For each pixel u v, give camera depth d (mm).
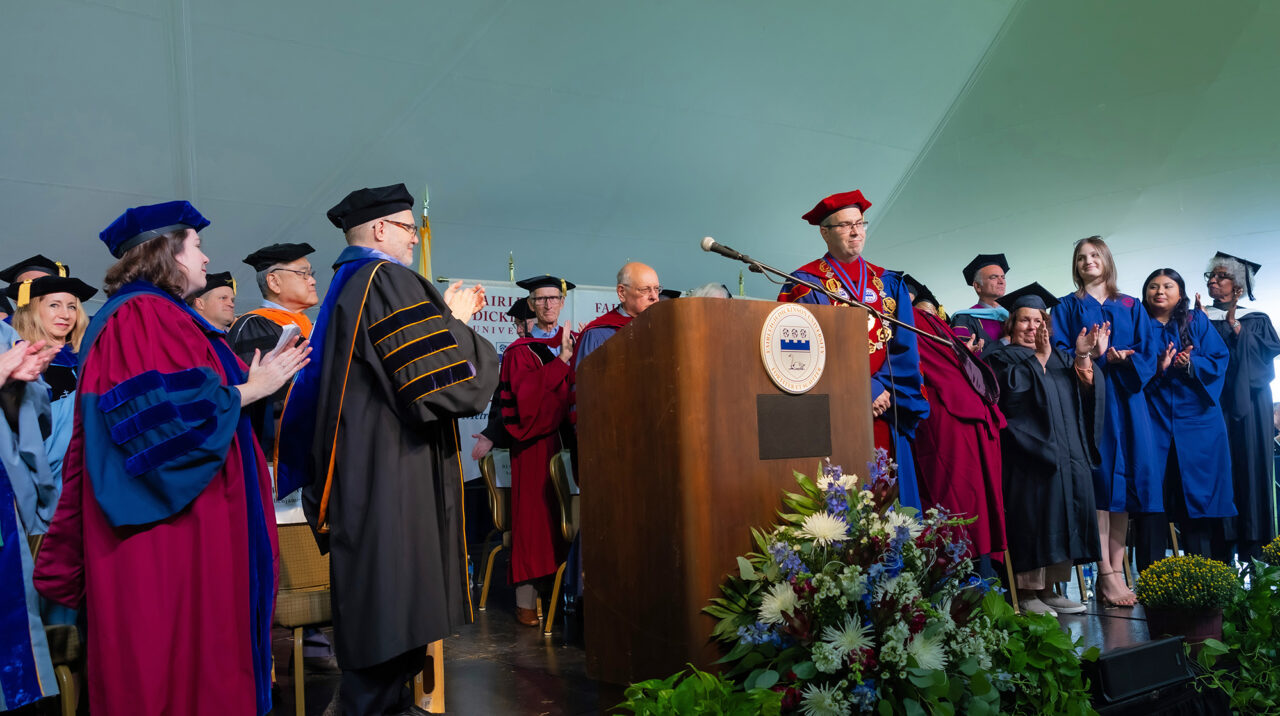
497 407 5172
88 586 2162
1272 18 7242
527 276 8516
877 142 8555
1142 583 3674
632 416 2551
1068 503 4520
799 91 7801
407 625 2531
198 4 5570
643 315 2490
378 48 6215
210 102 6109
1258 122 7887
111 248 2479
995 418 4508
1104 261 5309
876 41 7609
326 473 2641
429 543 2617
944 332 4543
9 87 5555
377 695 2561
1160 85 7883
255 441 2564
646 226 8539
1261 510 5539
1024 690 2582
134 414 2176
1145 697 2998
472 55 6496
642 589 2488
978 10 7691
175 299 2451
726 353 2393
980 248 9398
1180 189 8477
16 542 2686
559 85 6938
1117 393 5055
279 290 4398
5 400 2893
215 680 2197
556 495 4586
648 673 2449
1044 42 7879
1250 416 5590
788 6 7074
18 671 2584
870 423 2615
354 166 6914
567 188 7848
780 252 9383
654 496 2438
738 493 2369
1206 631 3477
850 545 2309
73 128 5906
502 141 7215
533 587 4629
